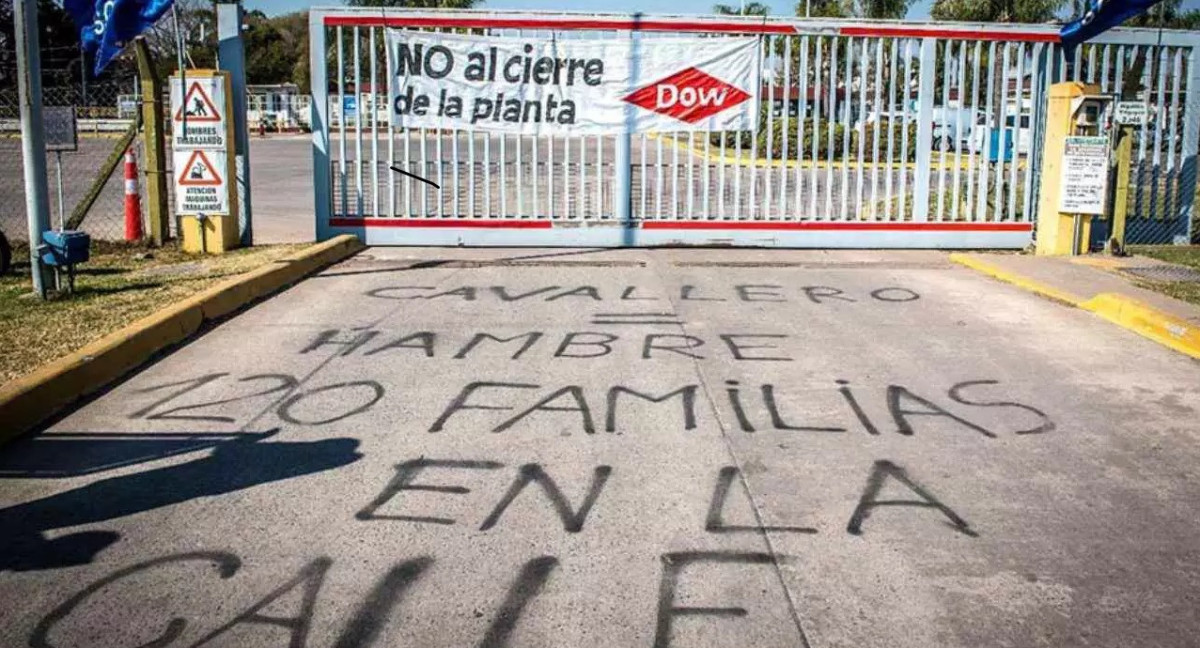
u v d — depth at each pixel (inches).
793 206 550.3
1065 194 404.8
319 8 417.4
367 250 424.5
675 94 426.0
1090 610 138.4
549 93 425.1
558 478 182.2
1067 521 167.3
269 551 153.0
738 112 427.8
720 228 433.4
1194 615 137.3
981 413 222.1
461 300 327.0
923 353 270.1
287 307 314.8
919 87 430.6
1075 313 316.5
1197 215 534.3
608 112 426.6
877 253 429.1
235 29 413.1
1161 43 436.8
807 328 296.2
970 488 180.5
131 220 444.1
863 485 181.0
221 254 399.5
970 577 147.3
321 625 132.4
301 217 560.7
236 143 418.6
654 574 146.7
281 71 2396.7
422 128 426.3
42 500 171.0
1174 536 162.2
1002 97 433.4
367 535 158.6
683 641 129.0
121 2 339.3
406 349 267.7
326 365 252.1
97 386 231.1
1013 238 440.8
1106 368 257.4
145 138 422.6
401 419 213.3
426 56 420.8
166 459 189.8
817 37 424.2
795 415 219.1
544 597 139.8
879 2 1307.8
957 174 437.7
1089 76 436.5
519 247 432.8
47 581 143.4
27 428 204.2
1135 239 458.9
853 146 735.1
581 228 433.1
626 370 251.3
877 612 136.9
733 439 203.8
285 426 208.4
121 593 140.3
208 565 148.5
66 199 609.6
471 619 134.0
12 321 270.5
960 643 129.6
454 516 165.8
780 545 156.6
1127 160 409.7
